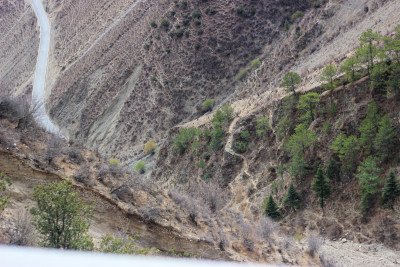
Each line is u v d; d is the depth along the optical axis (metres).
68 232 14.74
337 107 41.38
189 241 20.36
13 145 20.03
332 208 35.84
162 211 21.34
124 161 84.25
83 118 103.25
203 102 89.94
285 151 45.50
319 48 74.75
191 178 57.59
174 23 102.94
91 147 95.50
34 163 19.80
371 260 28.27
